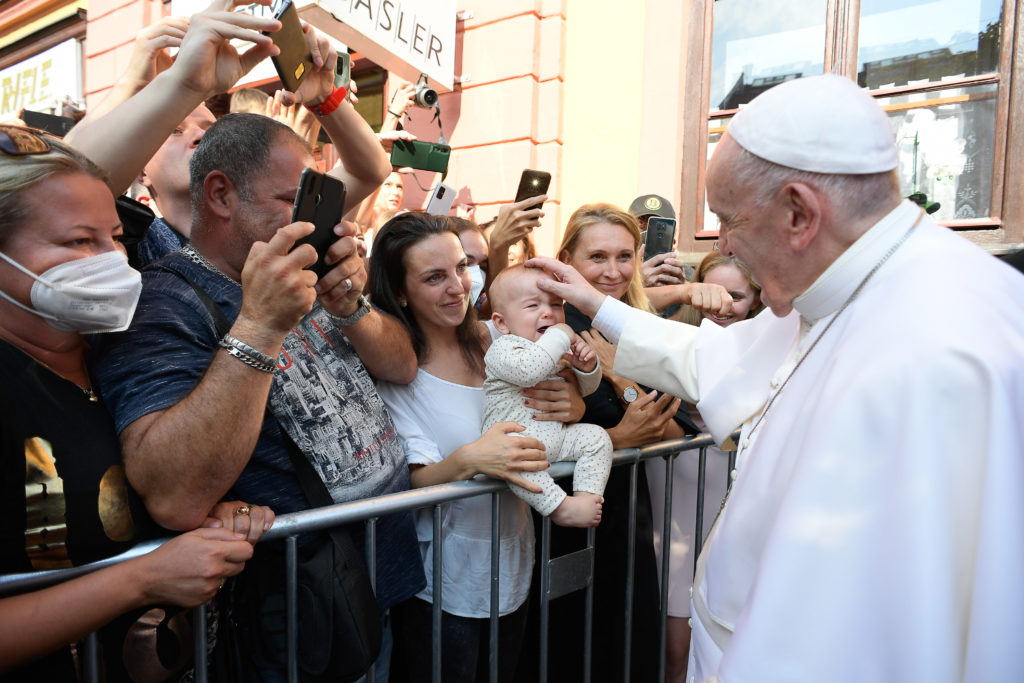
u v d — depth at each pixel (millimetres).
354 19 3490
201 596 990
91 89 6750
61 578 949
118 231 1071
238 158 1292
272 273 1014
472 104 4691
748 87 4121
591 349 1752
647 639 2037
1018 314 947
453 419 1767
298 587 1243
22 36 7516
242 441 1035
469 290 1851
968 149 3568
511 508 1767
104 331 1030
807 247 1112
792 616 918
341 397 1422
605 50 4430
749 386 1441
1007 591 805
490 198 4641
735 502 1158
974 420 874
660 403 1896
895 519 881
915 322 953
